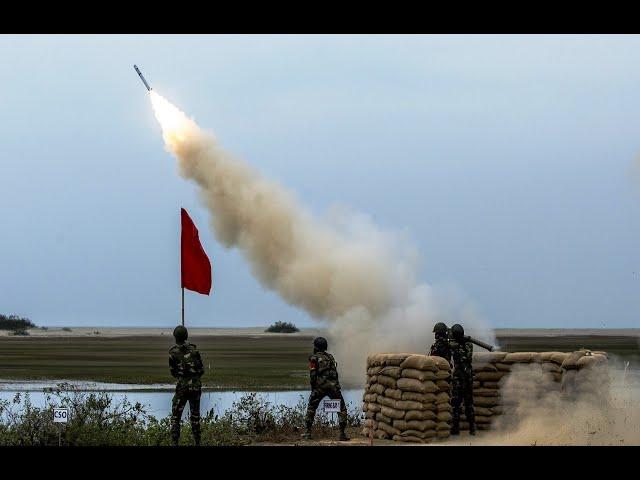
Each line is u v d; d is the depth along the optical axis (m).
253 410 97.06
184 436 83.44
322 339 87.62
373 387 90.06
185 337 79.56
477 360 92.31
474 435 87.50
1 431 80.81
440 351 87.94
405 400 84.12
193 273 89.31
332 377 86.44
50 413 82.44
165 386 197.12
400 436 83.75
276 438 88.62
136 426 87.69
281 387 192.50
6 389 184.88
